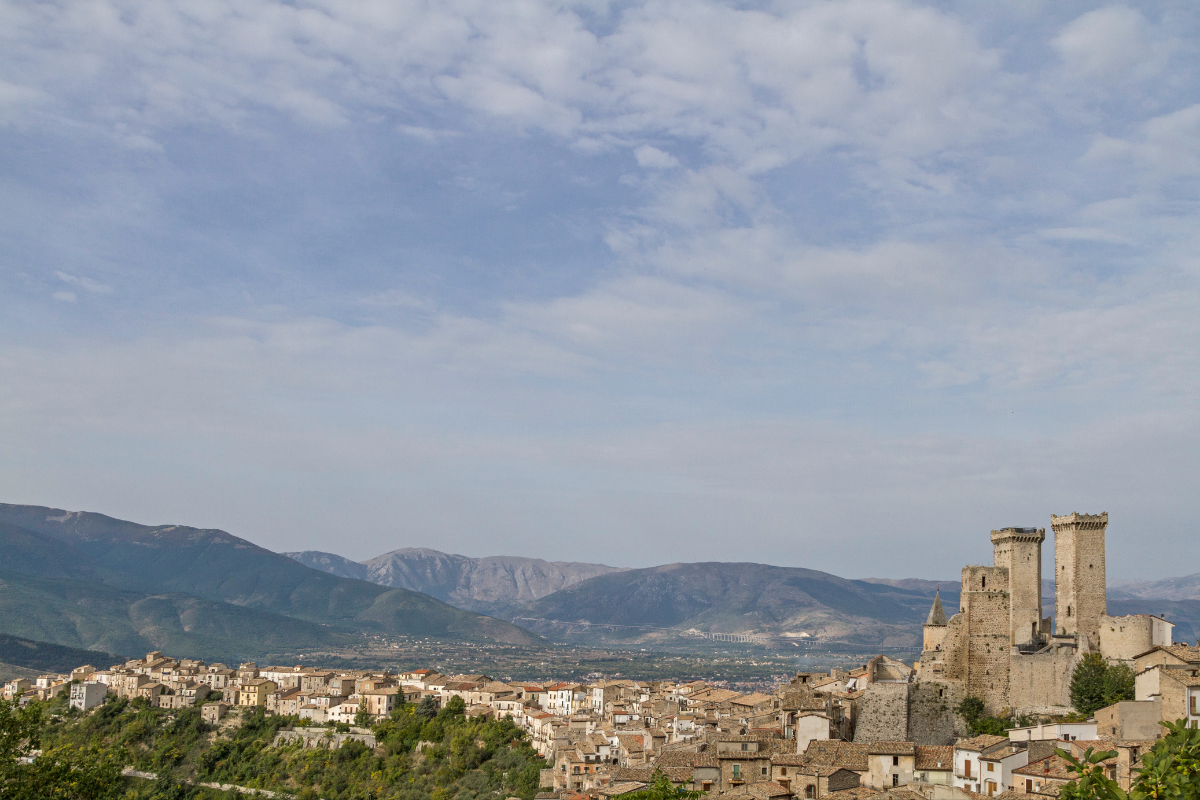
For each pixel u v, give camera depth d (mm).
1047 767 137750
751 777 168250
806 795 159250
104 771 107000
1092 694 180000
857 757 164875
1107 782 53688
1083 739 147500
